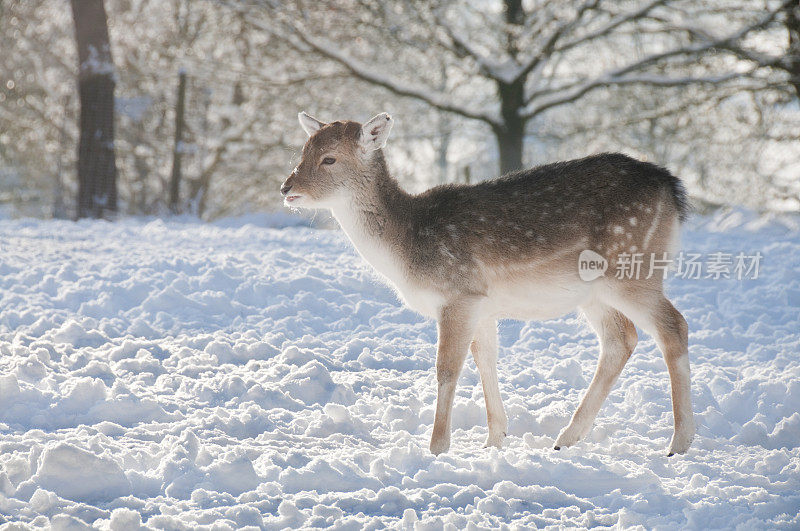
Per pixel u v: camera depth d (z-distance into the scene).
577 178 7.64
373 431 7.78
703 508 5.66
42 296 12.23
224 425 7.42
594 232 7.52
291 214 26.14
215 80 34.06
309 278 13.33
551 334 12.08
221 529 5.06
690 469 6.75
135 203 34.66
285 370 9.34
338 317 12.41
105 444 6.59
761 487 6.30
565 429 7.66
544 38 31.06
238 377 8.62
